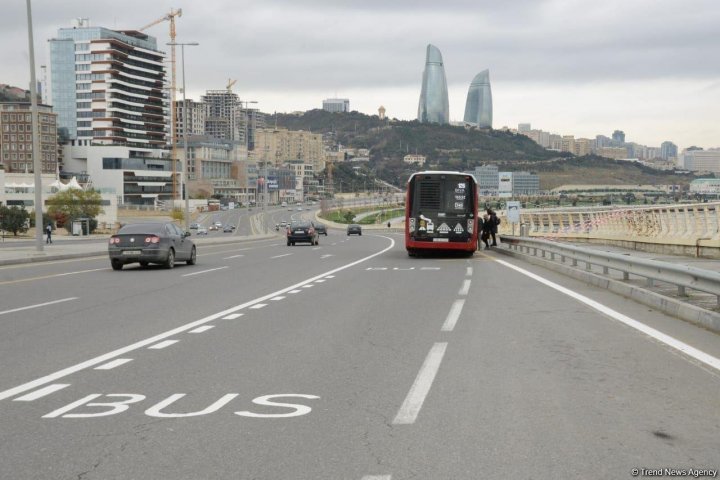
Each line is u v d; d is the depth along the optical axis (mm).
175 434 5707
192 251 27562
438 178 30109
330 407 6500
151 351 9289
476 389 7164
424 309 13469
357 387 7266
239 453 5246
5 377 7797
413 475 4797
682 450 5281
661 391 7062
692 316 11523
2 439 5598
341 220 188000
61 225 121875
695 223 27281
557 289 17062
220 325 11555
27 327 11422
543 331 10789
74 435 5691
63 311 13406
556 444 5426
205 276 21609
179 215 143625
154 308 13820
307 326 11414
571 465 4969
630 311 13023
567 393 6988
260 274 22266
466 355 8938
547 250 25031
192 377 7746
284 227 142625
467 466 4957
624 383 7402
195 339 10219
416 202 30188
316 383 7449
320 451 5285
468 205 30094
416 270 23656
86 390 7184
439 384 7383
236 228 140500
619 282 16016
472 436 5633
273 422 6035
